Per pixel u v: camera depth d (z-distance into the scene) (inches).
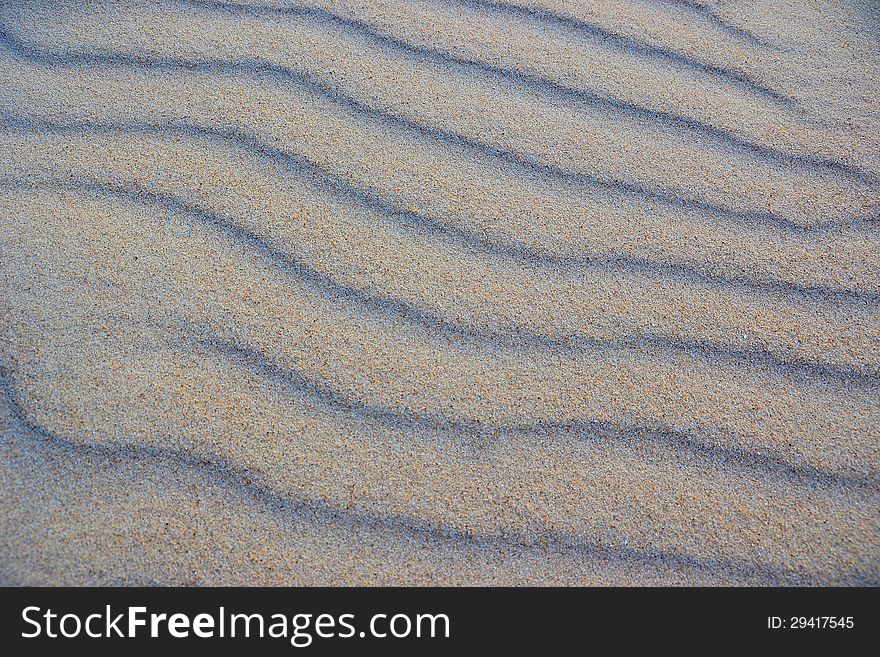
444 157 52.8
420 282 46.8
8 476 38.8
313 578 37.5
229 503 38.8
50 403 41.0
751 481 40.9
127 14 60.2
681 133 55.3
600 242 49.3
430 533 38.6
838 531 39.7
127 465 39.5
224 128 53.2
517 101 56.4
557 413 42.4
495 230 49.4
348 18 61.0
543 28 61.6
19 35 58.3
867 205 52.2
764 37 62.5
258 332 44.2
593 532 39.1
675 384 43.9
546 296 46.8
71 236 47.5
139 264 46.5
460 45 59.6
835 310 47.4
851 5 66.4
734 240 50.0
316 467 39.9
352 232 48.8
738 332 46.1
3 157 51.1
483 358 44.2
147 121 53.4
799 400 43.8
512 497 39.8
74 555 37.2
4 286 45.1
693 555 38.8
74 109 53.9
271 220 48.9
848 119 57.0
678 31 62.4
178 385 42.1
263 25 60.1
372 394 42.4
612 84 57.9
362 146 53.0
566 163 53.0
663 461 41.3
